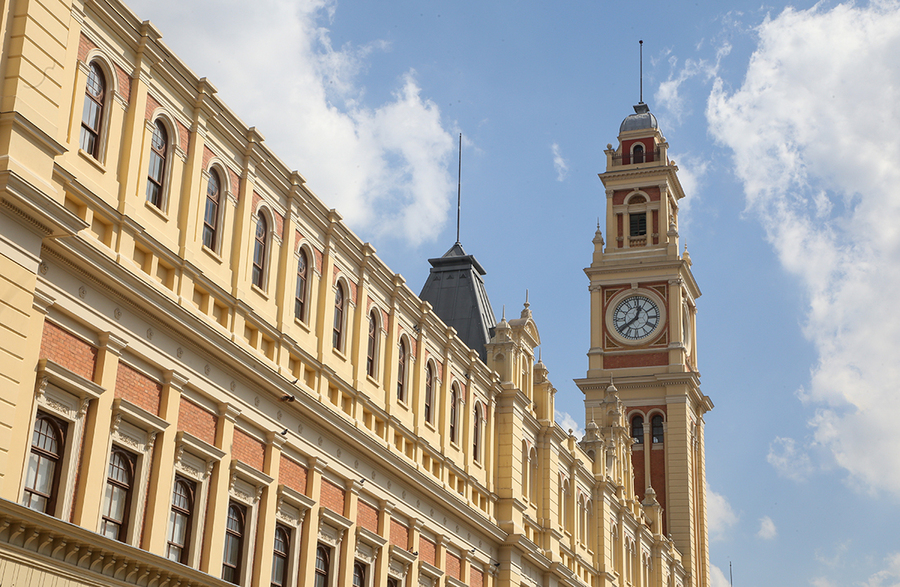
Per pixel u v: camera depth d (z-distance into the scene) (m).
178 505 27.36
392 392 38.66
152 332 26.58
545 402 53.03
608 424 69.44
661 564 73.31
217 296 29.50
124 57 26.61
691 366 87.06
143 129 27.11
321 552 33.75
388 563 37.31
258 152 31.72
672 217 90.56
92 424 24.28
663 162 87.44
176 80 28.39
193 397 28.06
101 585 23.56
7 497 21.59
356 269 37.22
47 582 22.02
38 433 23.11
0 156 21.88
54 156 23.39
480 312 51.41
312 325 34.16
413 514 39.19
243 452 30.00
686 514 80.00
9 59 22.61
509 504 47.41
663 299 84.38
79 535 22.53
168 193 27.95
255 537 30.22
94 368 24.72
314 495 33.03
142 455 25.97
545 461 52.50
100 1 25.59
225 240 30.19
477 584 44.97
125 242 25.97
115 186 25.98
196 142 29.12
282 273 32.66
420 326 41.44
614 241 86.75
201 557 27.86
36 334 22.80
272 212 32.47
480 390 46.94
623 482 68.44
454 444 43.53
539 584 50.62
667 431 81.75
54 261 23.58
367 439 35.59
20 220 22.12
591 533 60.28
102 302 24.97
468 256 53.16
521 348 50.88
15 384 21.75
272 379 30.84
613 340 84.50
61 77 23.75
